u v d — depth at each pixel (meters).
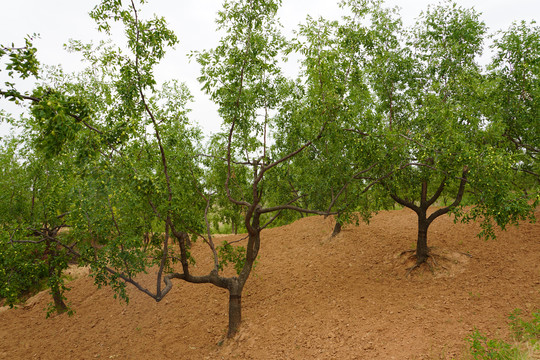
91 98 10.18
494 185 7.63
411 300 9.94
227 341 10.45
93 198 7.70
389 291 10.77
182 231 10.21
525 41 9.80
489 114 9.44
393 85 11.65
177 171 10.31
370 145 8.96
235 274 14.46
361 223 17.03
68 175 9.22
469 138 8.95
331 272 12.98
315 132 9.21
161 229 11.32
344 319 9.73
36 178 12.41
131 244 8.38
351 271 12.70
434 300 9.64
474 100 9.66
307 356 8.59
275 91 9.94
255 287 13.23
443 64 11.13
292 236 17.66
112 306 14.33
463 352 6.98
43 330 13.55
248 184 11.88
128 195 7.49
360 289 11.29
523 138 10.39
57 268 10.20
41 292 16.69
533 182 11.77
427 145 8.33
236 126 9.94
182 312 12.87
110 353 11.36
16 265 9.41
